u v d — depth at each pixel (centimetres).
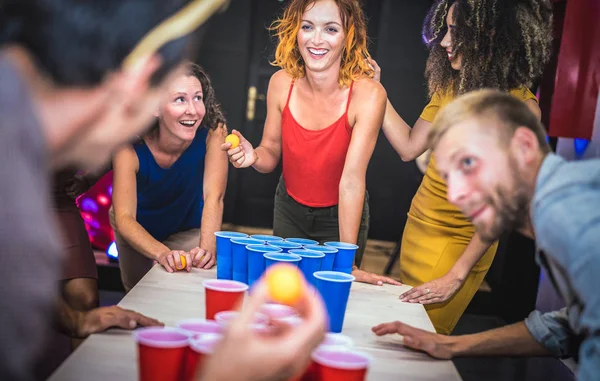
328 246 178
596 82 339
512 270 464
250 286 165
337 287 141
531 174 115
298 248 175
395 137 262
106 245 492
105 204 484
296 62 246
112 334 132
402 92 668
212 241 227
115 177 228
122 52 66
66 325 134
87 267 221
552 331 144
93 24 64
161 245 211
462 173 117
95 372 111
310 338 82
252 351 78
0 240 63
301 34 233
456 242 231
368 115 237
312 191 257
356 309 171
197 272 199
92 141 70
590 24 342
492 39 221
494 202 117
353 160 235
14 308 65
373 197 680
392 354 136
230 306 135
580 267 98
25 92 63
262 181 692
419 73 664
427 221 236
